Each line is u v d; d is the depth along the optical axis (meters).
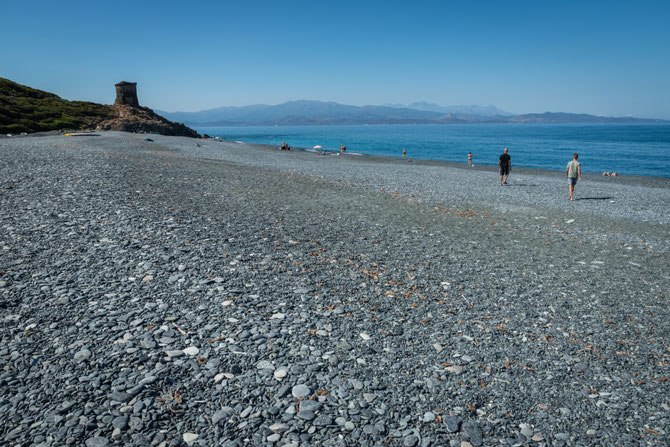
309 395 5.31
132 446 4.21
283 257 10.77
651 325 7.89
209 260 9.97
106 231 11.41
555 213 20.19
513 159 79.44
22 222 11.46
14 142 37.56
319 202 19.73
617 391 5.78
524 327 7.67
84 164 23.03
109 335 6.36
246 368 5.79
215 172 26.89
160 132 102.31
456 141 154.75
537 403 5.46
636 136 188.50
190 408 4.90
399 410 5.16
